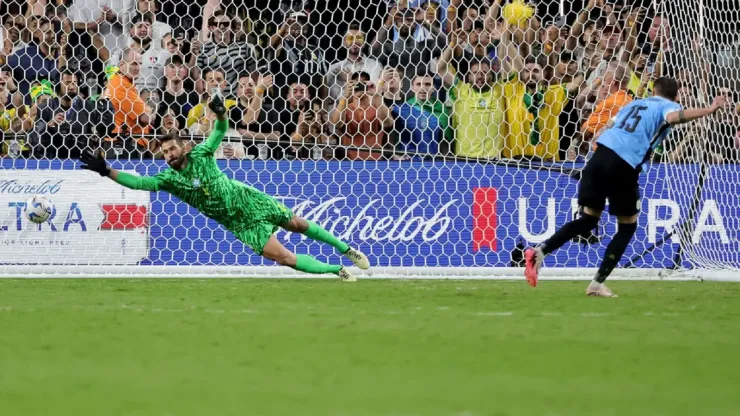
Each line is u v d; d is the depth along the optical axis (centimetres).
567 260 3956
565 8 4694
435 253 3956
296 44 4419
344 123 4250
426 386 1605
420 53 4275
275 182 3984
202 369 1742
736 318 2547
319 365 1788
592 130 4191
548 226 3966
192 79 4366
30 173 3953
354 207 3975
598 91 4250
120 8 4594
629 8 4338
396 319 2455
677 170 3962
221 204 3200
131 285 3456
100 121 4191
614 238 3067
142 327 2272
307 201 3978
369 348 1981
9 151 4191
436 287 3416
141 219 3966
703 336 2200
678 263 3931
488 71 4259
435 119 4256
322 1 4616
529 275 2992
